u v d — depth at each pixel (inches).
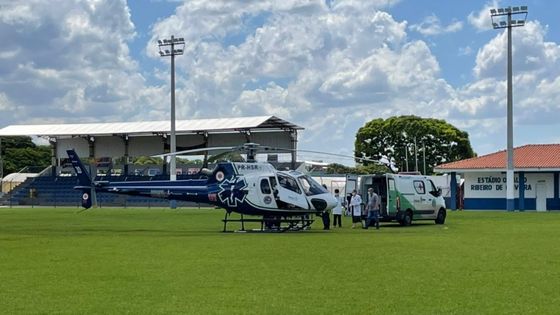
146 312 464.8
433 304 487.5
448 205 2709.2
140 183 1374.3
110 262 741.3
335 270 666.2
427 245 929.5
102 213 2224.4
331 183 2564.0
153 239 1068.5
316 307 479.2
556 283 576.7
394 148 4318.4
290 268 682.8
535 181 2432.3
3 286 575.2
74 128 3467.0
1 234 1205.7
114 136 3494.1
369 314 454.9
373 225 1440.7
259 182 1285.7
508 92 2289.6
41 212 2354.8
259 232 1246.9
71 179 3464.6
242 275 633.6
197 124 3235.7
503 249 866.1
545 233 1166.3
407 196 1441.9
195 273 648.4
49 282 595.5
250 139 3314.5
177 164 3430.1
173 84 2600.9
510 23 2298.2
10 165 5027.1
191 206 2979.8
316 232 1234.6
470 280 594.6
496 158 2518.5
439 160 4259.4
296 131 3262.8
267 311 466.3
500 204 2491.4
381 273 642.2
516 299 504.7
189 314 457.1
